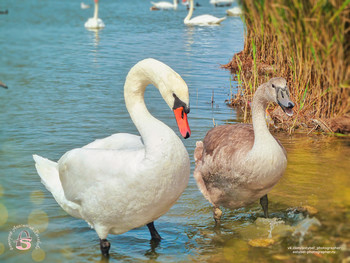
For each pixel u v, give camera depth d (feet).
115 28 108.78
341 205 23.86
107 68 61.05
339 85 34.60
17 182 26.73
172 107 18.51
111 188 18.76
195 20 119.14
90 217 19.99
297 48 36.52
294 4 34.68
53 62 64.85
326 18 33.24
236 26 114.83
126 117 39.60
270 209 24.29
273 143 21.63
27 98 45.27
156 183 18.44
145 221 19.72
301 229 21.76
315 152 31.55
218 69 60.23
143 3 194.29
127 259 20.18
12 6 161.27
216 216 23.18
